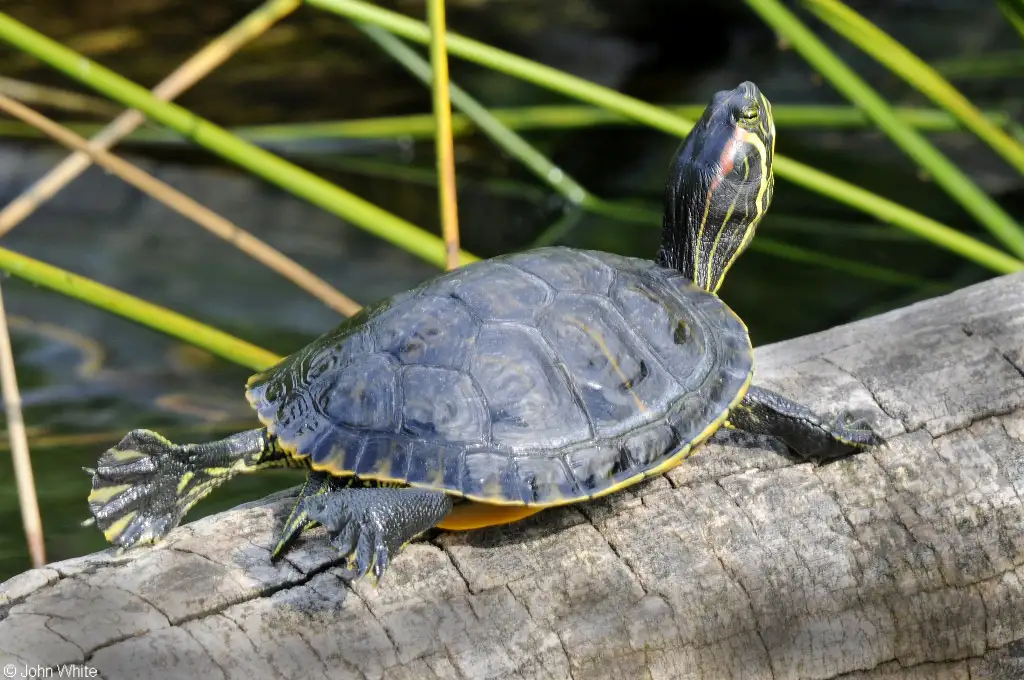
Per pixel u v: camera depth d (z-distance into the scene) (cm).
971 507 541
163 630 433
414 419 489
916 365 599
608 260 581
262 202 1383
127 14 1378
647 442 505
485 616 464
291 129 1313
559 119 1230
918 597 522
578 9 1622
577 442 496
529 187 1421
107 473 491
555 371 509
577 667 465
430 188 1418
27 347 1096
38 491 862
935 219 1279
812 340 644
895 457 550
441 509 472
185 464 507
